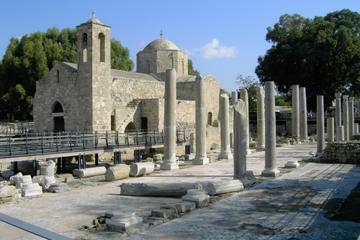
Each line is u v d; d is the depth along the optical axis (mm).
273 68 75500
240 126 22719
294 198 18234
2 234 8094
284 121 77188
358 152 31578
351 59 69562
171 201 18672
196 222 14414
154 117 54469
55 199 19797
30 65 74375
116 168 26391
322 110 36438
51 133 41344
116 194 20906
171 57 71125
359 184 21578
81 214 16344
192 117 61875
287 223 14023
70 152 32094
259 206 16766
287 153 41281
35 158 29141
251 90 91625
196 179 24984
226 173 27453
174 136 30875
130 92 55531
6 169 36438
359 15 76938
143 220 14633
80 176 29266
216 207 16766
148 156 44312
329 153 32781
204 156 33594
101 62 49656
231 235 12734
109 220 13914
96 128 48562
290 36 76188
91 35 48438
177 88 65562
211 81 68000
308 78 72375
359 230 12945
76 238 12812
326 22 73875
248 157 38562
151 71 71375
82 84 49125
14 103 72375
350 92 76188
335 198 17969
